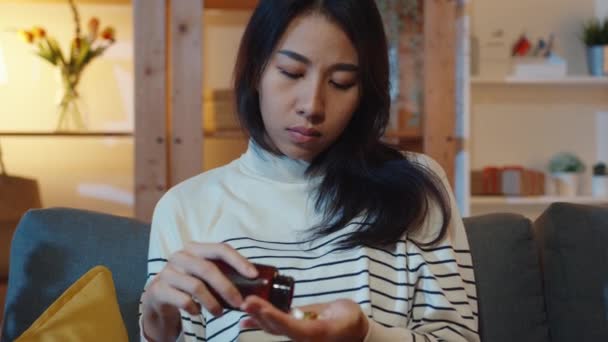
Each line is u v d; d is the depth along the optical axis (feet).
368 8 3.61
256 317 2.42
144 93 7.95
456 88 8.56
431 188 3.93
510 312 4.40
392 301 3.59
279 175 4.01
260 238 3.78
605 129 10.35
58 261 4.26
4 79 8.77
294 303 3.51
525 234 4.57
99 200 9.39
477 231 4.54
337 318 2.65
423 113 8.61
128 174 9.41
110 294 3.72
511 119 10.22
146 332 3.15
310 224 3.84
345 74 3.55
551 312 4.57
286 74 3.55
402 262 3.67
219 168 4.25
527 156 10.26
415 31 8.68
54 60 8.57
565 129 10.30
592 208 4.66
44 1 9.04
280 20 3.52
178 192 4.06
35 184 8.18
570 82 9.62
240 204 3.93
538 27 10.16
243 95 3.89
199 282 2.65
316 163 3.98
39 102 9.15
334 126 3.64
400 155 4.10
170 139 8.22
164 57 7.95
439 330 3.50
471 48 9.67
